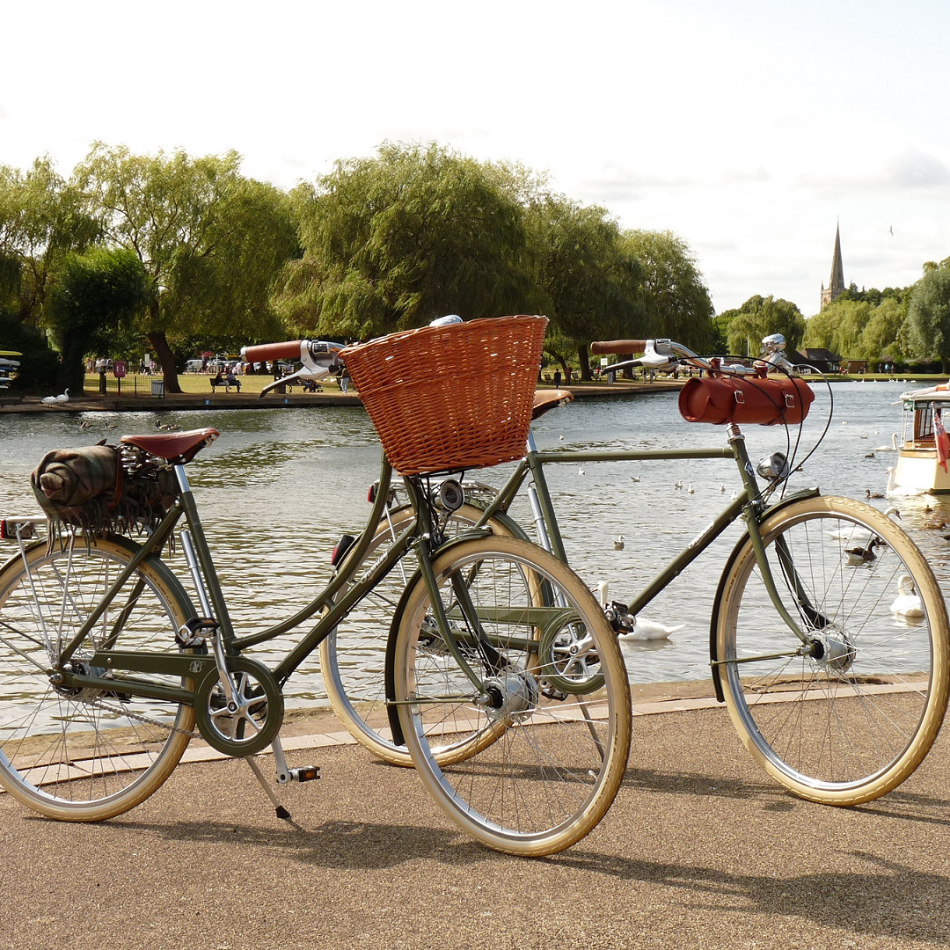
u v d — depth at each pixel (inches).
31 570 136.6
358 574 129.6
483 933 97.3
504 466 581.0
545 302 2220.7
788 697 164.6
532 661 132.7
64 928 100.3
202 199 2017.7
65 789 134.6
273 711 124.8
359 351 115.5
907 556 121.1
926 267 4945.9
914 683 150.4
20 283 1978.3
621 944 94.7
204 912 102.9
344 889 107.0
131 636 133.4
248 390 2454.5
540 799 128.3
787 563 131.2
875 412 2148.1
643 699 172.1
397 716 123.3
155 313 2049.7
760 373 137.3
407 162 1883.6
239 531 571.8
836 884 105.0
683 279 2982.3
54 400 1833.2
